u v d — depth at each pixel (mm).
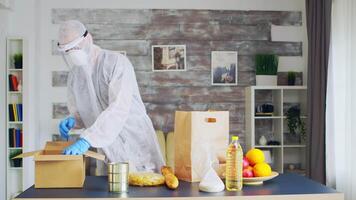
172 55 4859
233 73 4910
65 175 1866
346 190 3875
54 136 4742
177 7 4871
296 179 2100
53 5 4742
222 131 2027
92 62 2264
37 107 4598
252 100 4621
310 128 4379
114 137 2068
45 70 4738
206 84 4895
